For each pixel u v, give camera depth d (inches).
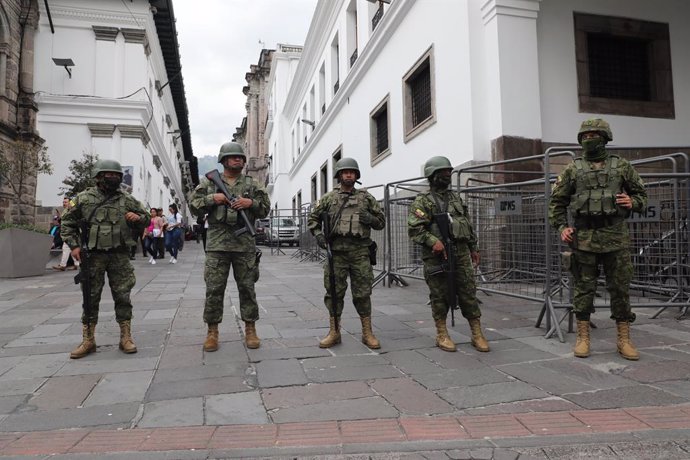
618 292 160.9
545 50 352.2
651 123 374.3
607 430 107.8
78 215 172.4
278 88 1462.8
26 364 161.3
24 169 578.6
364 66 597.6
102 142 721.6
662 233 229.3
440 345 174.6
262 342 187.0
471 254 180.4
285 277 405.7
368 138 601.6
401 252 328.2
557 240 221.8
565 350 170.4
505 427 110.7
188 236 1375.5
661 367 149.3
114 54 738.2
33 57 698.2
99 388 138.6
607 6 368.5
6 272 398.0
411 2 452.1
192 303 273.0
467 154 350.9
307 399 129.2
